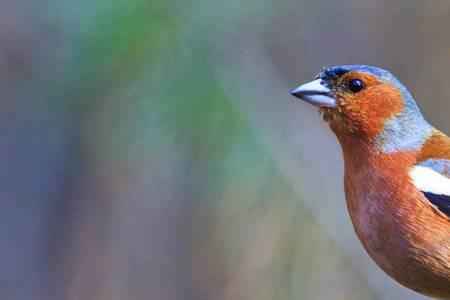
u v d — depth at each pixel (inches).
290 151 468.4
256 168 455.5
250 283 456.4
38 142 585.0
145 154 464.4
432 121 572.1
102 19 452.4
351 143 397.7
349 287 458.6
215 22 462.3
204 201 465.7
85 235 590.2
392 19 578.9
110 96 469.1
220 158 455.2
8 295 612.4
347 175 398.6
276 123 474.0
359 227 390.6
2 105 565.0
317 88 405.4
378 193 383.9
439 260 375.2
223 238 459.5
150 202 528.4
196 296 500.7
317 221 457.1
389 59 577.9
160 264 544.4
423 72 576.4
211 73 458.9
